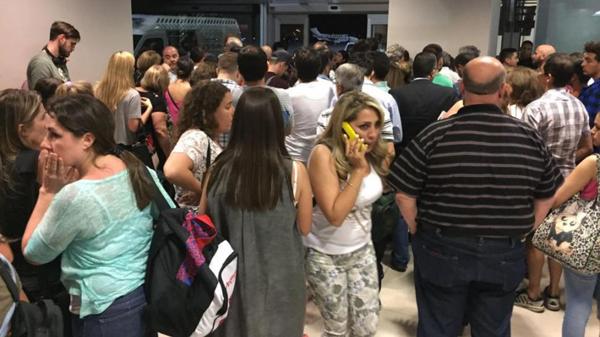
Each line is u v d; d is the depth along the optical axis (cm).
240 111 157
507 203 174
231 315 160
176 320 149
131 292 153
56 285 170
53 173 151
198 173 211
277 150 160
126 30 586
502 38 706
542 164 176
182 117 220
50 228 141
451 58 525
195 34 834
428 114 328
